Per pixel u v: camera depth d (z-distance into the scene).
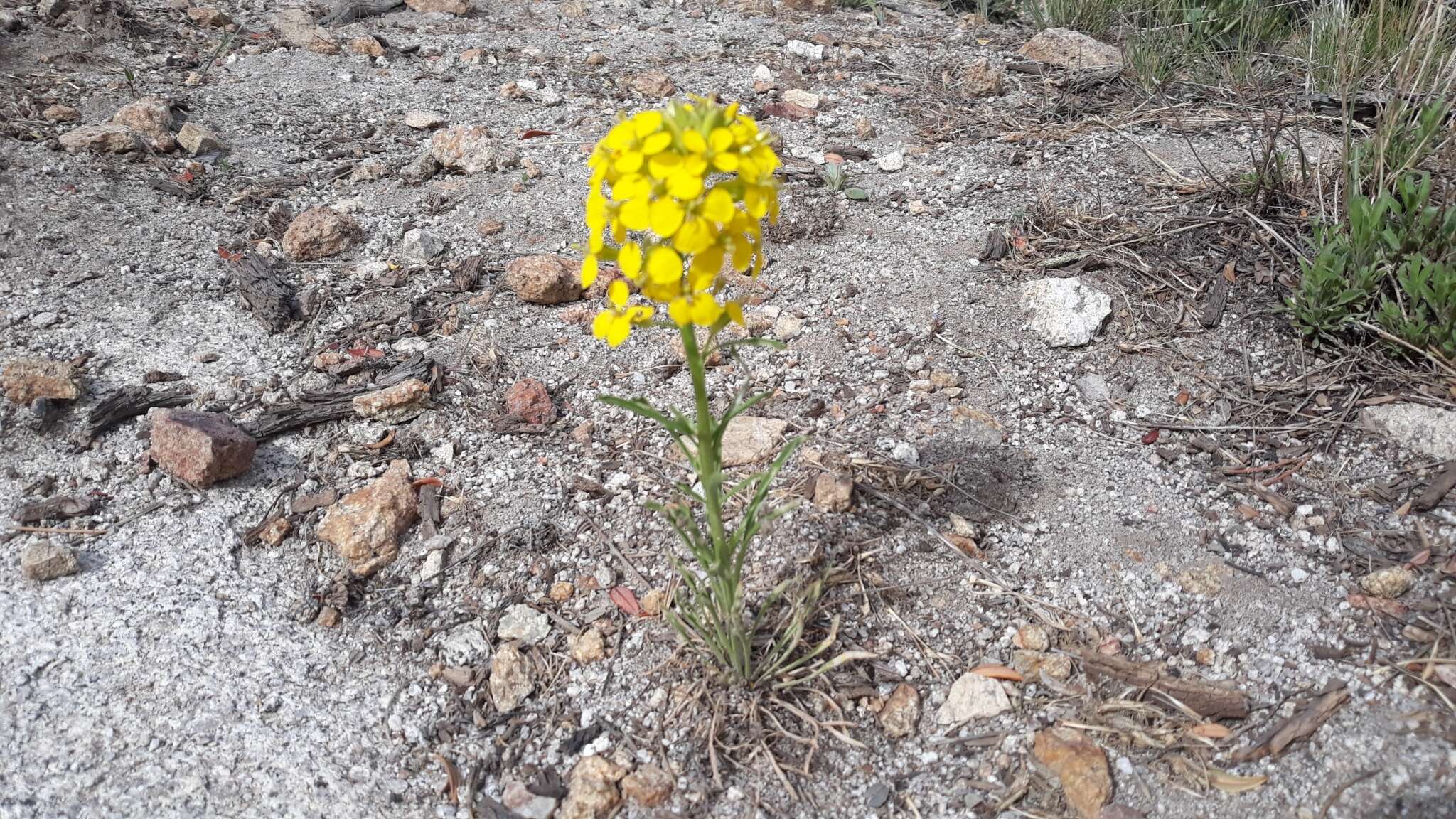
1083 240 0.56
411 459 0.45
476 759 0.34
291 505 0.42
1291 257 0.53
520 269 0.53
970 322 0.52
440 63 0.80
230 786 0.33
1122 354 0.49
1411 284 0.45
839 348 0.50
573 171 0.65
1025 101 0.75
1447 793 0.30
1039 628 0.37
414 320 0.53
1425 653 0.35
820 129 0.71
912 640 0.37
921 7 0.97
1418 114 0.58
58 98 0.69
